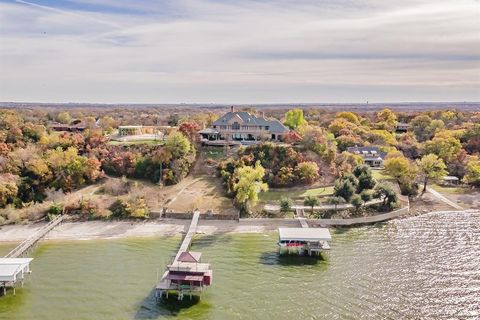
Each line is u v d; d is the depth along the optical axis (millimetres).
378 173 131000
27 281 67312
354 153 138500
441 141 144500
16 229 90625
